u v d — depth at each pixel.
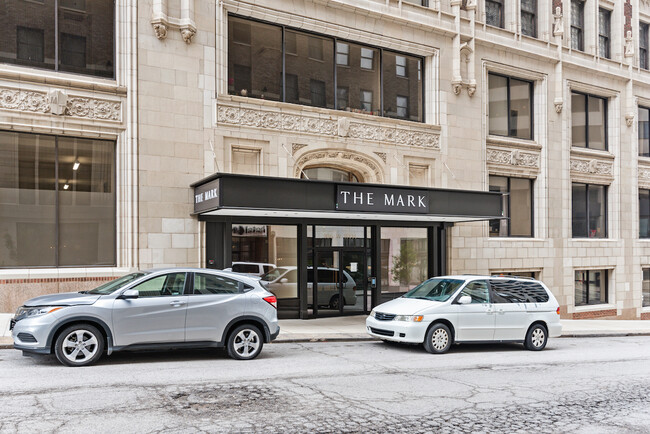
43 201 13.62
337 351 11.63
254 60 16.50
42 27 13.71
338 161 17.62
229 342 10.08
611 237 25.25
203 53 15.31
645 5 27.48
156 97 14.59
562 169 22.98
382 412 7.00
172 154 14.76
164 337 9.41
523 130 22.42
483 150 20.61
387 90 19.05
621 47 25.70
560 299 22.66
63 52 13.93
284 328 14.59
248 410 6.88
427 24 19.28
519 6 22.09
